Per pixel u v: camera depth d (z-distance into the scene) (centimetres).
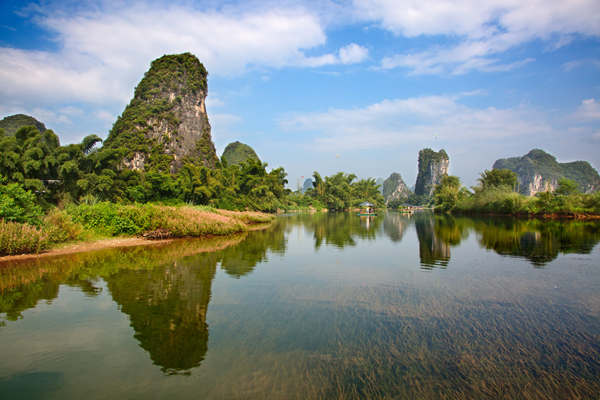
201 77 8750
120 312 605
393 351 467
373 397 355
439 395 362
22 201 1330
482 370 418
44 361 425
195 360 433
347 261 1177
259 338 505
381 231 2459
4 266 989
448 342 499
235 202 4356
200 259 1164
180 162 7306
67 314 590
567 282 877
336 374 403
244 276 913
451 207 6862
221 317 591
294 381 385
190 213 1972
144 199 3089
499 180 6488
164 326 545
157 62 8444
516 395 364
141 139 6800
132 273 920
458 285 843
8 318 569
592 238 1895
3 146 1942
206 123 8656
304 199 9475
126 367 412
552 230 2433
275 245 1603
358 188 11244
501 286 831
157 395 355
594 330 549
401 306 668
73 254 1208
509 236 2041
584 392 371
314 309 645
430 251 1431
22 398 346
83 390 362
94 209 1669
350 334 525
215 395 356
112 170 2711
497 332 539
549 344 495
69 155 2295
